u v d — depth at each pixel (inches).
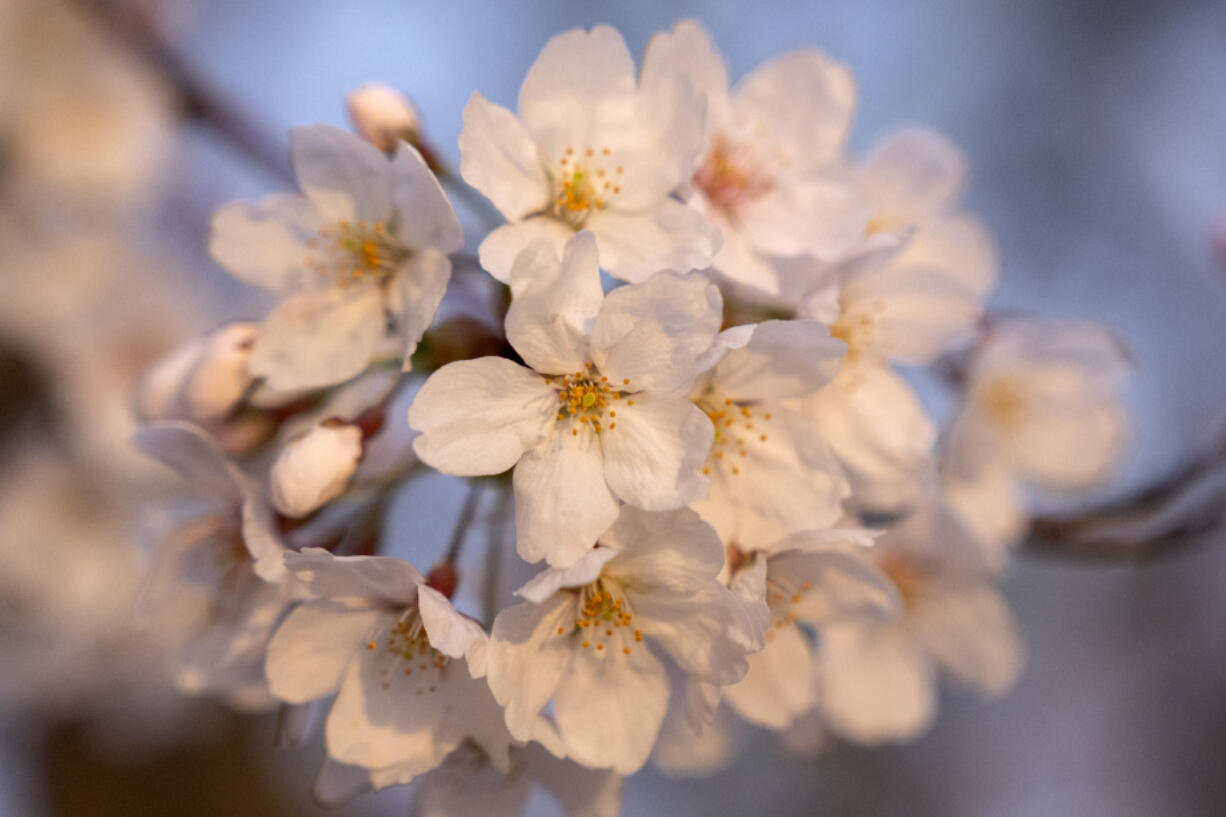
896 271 12.6
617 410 11.3
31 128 15.7
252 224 11.9
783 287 12.3
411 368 11.8
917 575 13.6
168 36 15.6
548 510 11.2
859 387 12.5
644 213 11.8
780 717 11.9
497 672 11.1
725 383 11.6
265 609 12.0
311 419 12.2
